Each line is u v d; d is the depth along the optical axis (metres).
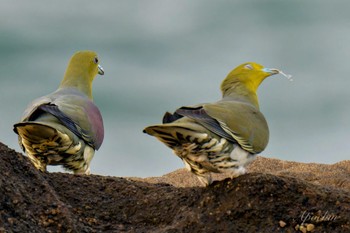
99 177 15.00
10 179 13.14
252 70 15.27
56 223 12.79
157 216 13.70
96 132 16.77
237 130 13.14
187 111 12.74
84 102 17.08
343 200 13.29
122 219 13.79
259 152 13.72
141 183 14.90
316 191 13.40
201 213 13.28
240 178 13.55
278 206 13.16
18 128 14.80
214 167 13.16
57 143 15.37
